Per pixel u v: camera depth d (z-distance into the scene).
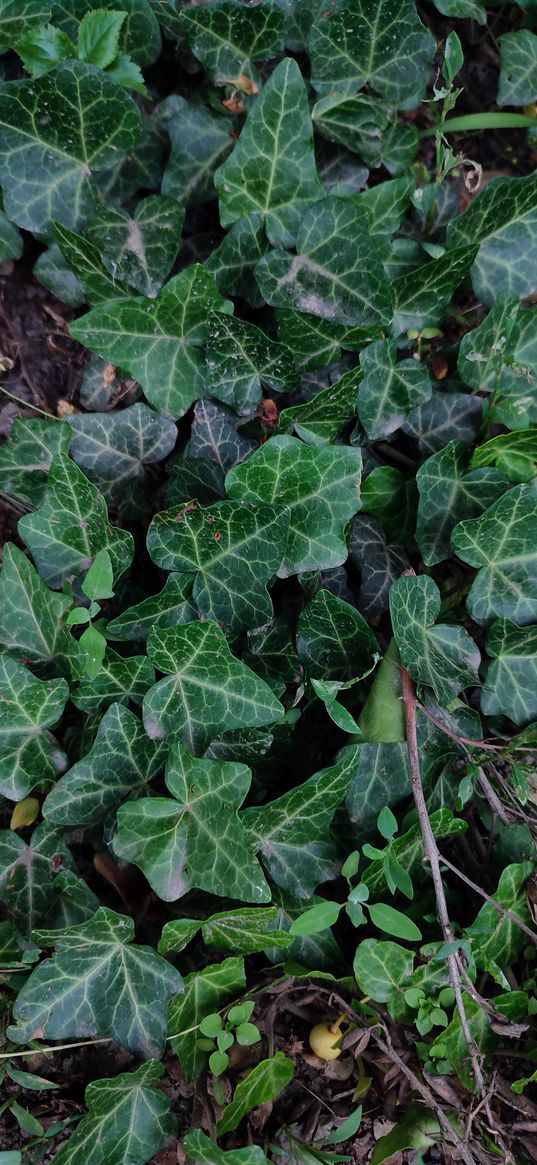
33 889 0.39
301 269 0.40
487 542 0.40
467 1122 0.37
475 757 0.41
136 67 0.39
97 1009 0.37
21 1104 0.39
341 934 0.42
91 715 0.39
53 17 0.39
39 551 0.38
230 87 0.41
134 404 0.40
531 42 0.44
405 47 0.41
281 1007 0.41
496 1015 0.38
